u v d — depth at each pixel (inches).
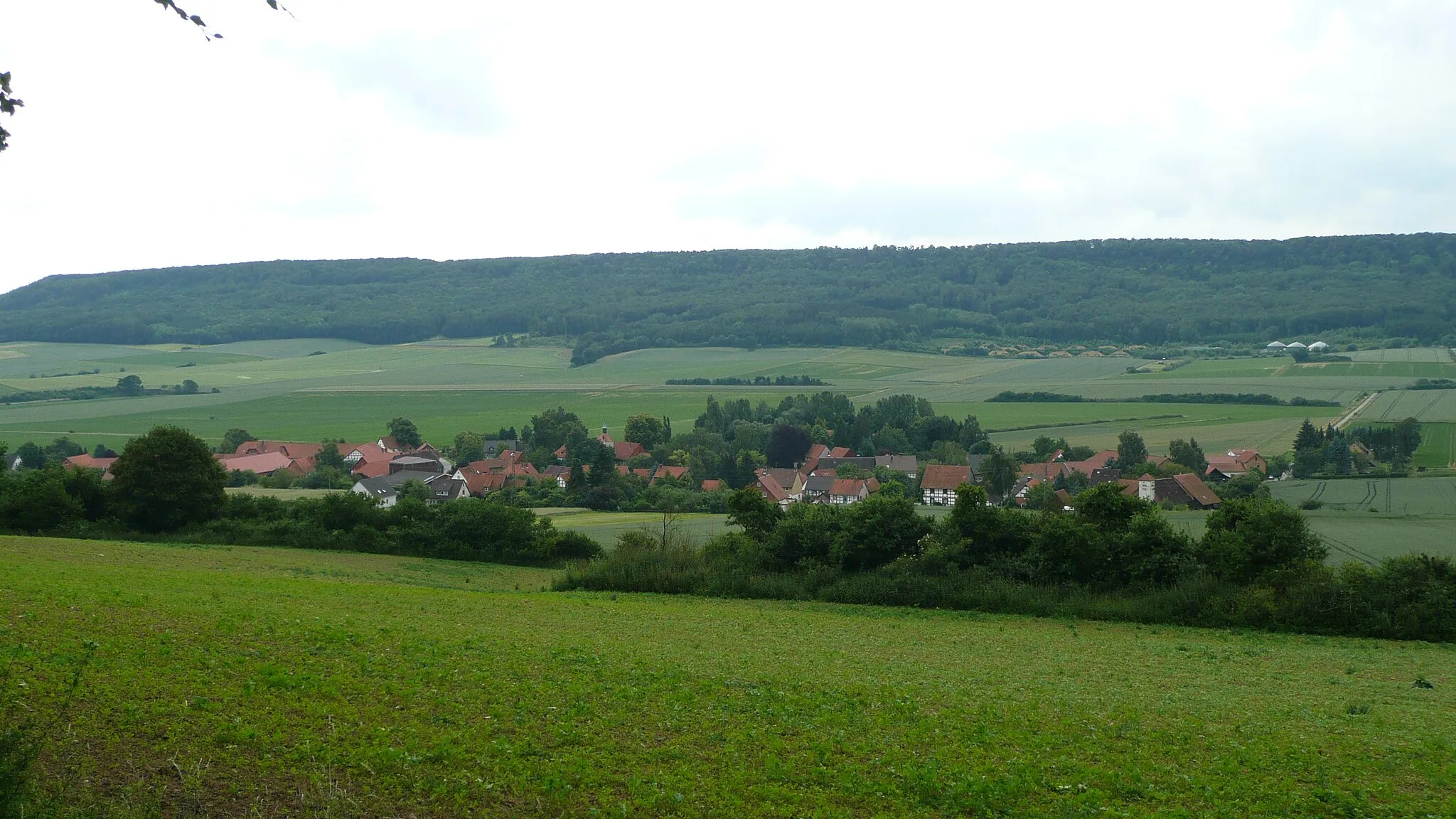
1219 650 1507.1
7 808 513.3
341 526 2881.4
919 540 2159.2
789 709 860.6
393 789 617.9
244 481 4965.6
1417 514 3203.7
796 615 1820.9
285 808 585.9
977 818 630.5
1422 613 1681.8
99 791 582.6
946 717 863.1
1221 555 1909.4
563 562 2770.7
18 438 6584.6
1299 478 4426.7
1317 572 1809.8
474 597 1812.3
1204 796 678.5
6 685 706.2
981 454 5383.9
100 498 2910.9
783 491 4827.8
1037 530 2095.2
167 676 798.5
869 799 650.8
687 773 674.8
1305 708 1003.9
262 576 2011.6
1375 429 5246.1
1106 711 931.3
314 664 887.7
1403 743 835.4
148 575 1674.5
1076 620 1866.4
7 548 2133.4
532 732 746.8
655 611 1754.4
